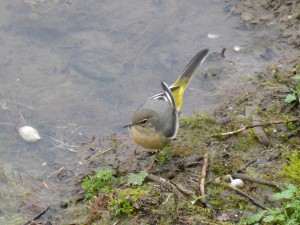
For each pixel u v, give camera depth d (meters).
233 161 7.23
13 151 8.48
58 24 10.70
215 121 8.19
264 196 6.51
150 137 7.16
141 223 6.36
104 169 7.66
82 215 7.02
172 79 9.47
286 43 9.72
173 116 7.35
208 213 6.36
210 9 10.77
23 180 7.89
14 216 7.23
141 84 9.46
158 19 10.69
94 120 8.91
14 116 9.04
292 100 7.90
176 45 10.12
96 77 9.65
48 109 9.15
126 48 10.16
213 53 9.82
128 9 10.99
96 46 10.23
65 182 7.78
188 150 7.61
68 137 8.66
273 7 10.43
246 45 9.91
